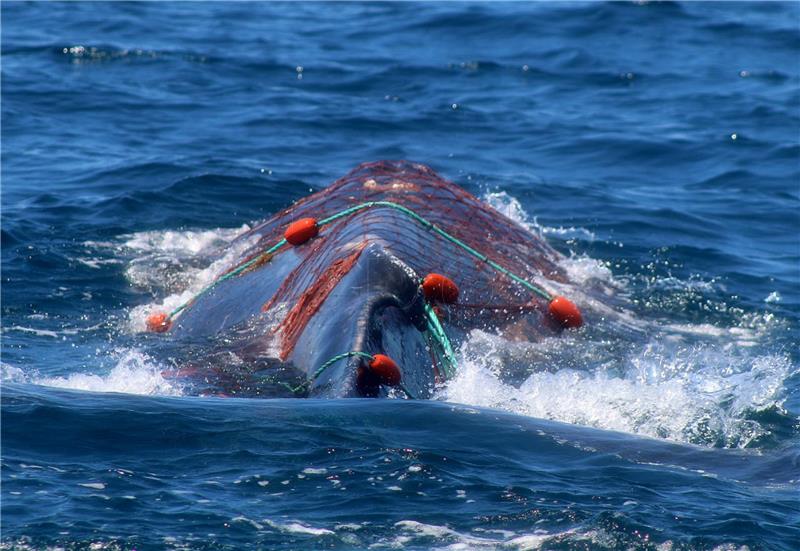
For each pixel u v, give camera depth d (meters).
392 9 110.56
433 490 26.73
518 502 26.38
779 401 37.12
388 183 50.34
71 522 24.86
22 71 86.38
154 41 96.69
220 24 104.38
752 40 101.06
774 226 62.06
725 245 58.59
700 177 70.19
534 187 66.12
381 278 37.88
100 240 55.19
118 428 29.30
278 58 93.38
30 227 56.06
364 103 82.69
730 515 26.25
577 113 81.94
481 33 101.81
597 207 63.25
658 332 46.28
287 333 39.00
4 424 29.19
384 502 26.12
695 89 88.12
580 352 42.09
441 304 39.88
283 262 44.88
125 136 73.19
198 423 29.73
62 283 49.78
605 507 26.34
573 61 94.62
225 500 26.00
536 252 50.53
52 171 65.56
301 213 50.22
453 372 37.09
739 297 51.31
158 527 24.84
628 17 105.38
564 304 43.81
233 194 62.47
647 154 73.56
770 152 74.25
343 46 98.06
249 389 35.38
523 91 87.06
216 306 44.94
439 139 75.31
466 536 24.97
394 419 30.47
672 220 61.78
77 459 27.69
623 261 55.25
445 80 89.06
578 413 34.56
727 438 33.25
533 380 37.22
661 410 34.97
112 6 109.12
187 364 38.69
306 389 34.66
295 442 28.84
